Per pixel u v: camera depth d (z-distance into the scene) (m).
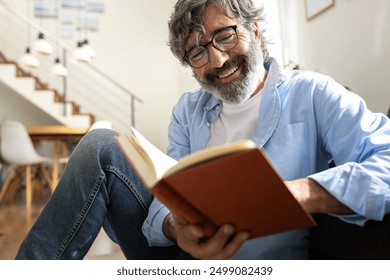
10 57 5.88
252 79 0.88
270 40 0.98
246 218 0.49
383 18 1.67
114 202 0.83
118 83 6.18
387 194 0.55
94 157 0.79
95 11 6.16
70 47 6.04
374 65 1.74
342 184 0.58
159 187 0.42
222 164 0.38
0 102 5.75
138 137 0.56
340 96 0.77
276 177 0.40
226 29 0.85
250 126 0.89
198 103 0.98
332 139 0.75
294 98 0.83
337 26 2.06
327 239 0.70
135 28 6.28
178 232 0.60
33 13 5.98
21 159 3.50
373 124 0.71
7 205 3.52
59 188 0.79
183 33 0.89
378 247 0.55
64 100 5.21
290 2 2.60
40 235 0.76
